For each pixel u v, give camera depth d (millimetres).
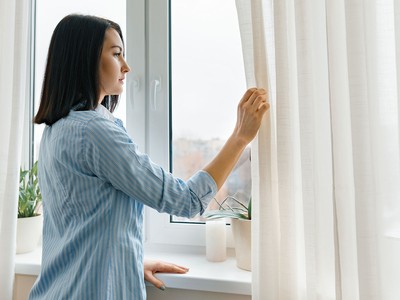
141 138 1301
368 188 769
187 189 837
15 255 1161
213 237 1166
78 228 833
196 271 1074
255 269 907
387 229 818
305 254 843
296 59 862
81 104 896
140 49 1307
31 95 1478
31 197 1326
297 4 840
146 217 1312
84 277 796
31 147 1480
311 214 828
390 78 816
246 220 1050
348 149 833
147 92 1313
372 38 814
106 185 829
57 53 902
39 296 890
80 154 807
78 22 906
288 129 872
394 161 818
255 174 908
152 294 1080
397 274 827
